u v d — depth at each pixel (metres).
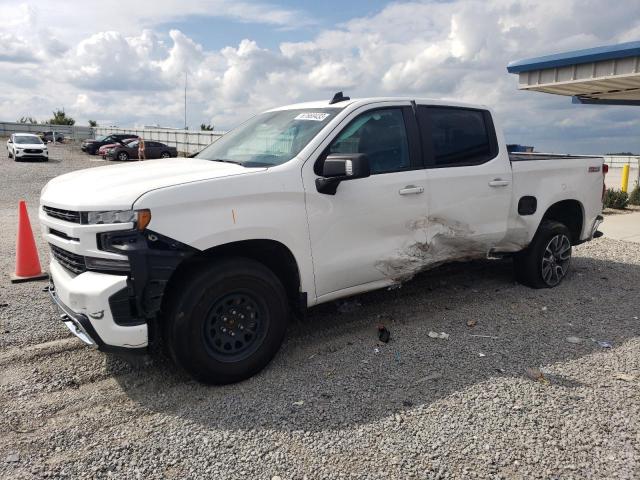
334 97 4.77
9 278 6.51
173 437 3.21
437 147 4.97
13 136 33.12
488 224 5.34
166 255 3.45
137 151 34.97
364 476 2.85
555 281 6.23
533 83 12.59
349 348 4.48
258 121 5.11
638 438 3.17
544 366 4.12
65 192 3.81
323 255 4.21
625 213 13.65
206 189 3.61
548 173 5.89
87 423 3.37
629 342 4.61
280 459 2.99
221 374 3.75
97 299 3.36
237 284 3.74
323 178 4.11
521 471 2.88
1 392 3.75
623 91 13.16
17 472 2.87
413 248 4.78
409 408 3.51
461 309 5.45
